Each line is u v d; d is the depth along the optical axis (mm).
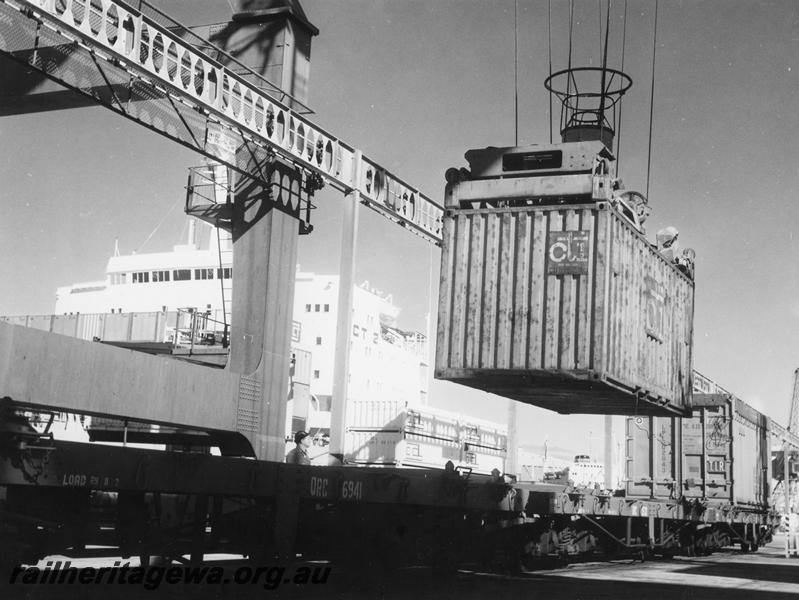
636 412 16281
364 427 37500
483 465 45844
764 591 13555
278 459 21453
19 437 7141
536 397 15062
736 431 24016
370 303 67812
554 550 15992
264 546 10023
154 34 17688
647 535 19859
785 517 24344
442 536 13086
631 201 14477
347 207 23953
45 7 15336
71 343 15133
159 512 9148
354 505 11656
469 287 13508
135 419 16828
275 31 22625
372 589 11406
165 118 18781
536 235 13195
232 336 21484
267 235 21578
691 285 17016
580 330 12680
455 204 13805
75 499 7945
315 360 63250
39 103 19547
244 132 20406
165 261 61438
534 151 13508
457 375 13344
